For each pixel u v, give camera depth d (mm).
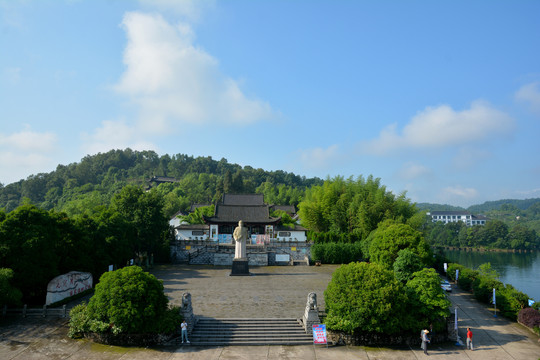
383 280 30906
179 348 28281
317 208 77750
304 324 31516
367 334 30062
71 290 37594
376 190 75812
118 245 47688
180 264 62469
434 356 27953
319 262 63531
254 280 49438
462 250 153375
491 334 33125
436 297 31281
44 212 36656
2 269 30109
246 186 170750
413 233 40938
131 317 28000
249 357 26828
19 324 30297
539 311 35500
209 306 36438
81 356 25922
